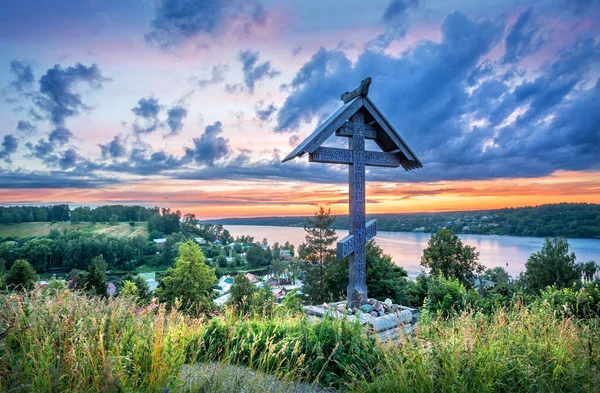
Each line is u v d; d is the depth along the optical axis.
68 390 2.67
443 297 9.05
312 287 23.78
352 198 7.35
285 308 6.89
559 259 26.83
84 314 3.84
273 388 3.86
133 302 4.60
